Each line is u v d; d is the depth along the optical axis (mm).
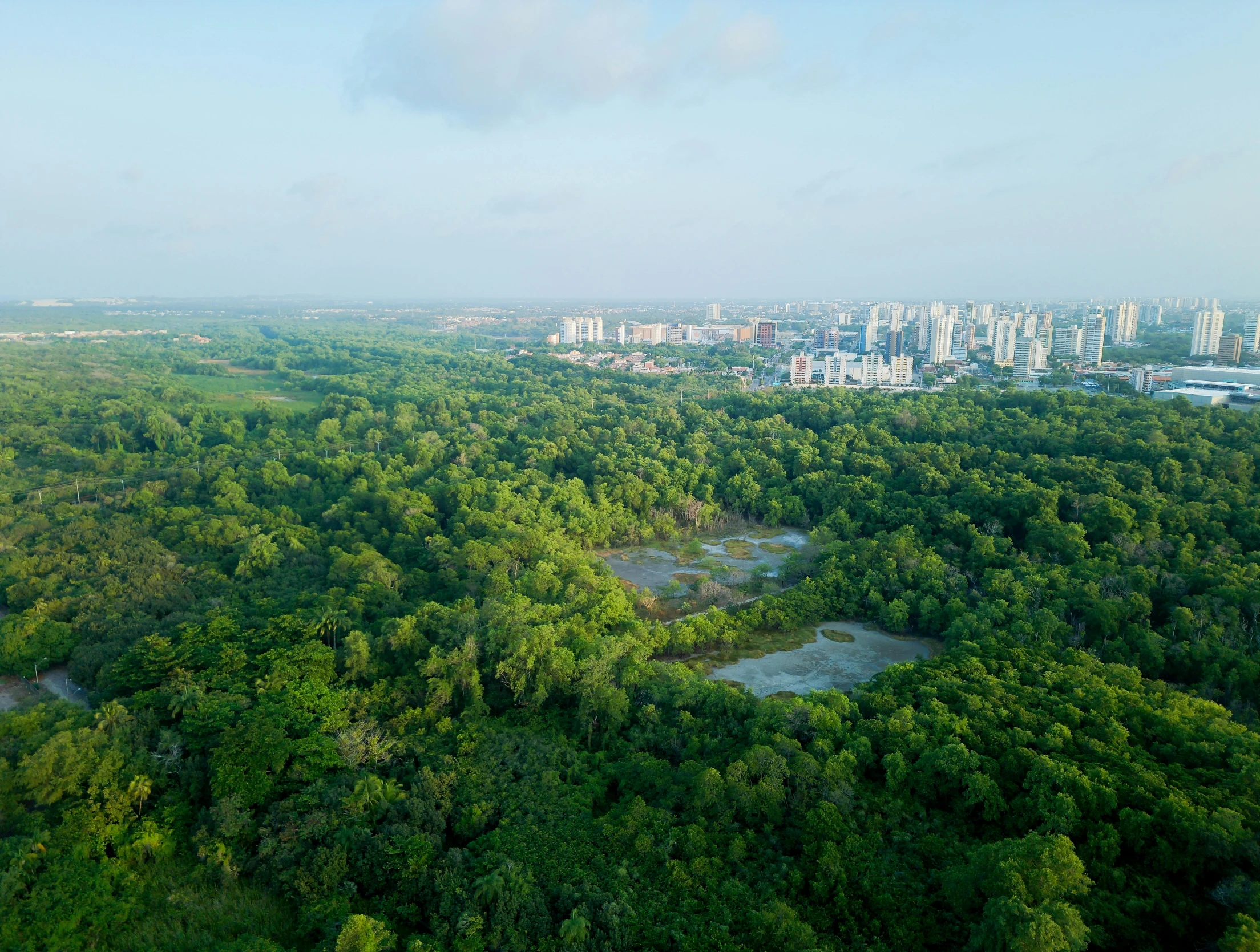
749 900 66000
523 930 63719
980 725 83312
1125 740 80562
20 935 61844
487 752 84625
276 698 87062
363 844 71250
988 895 62719
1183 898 63781
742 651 117188
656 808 76375
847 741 83688
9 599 115750
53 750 74562
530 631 98062
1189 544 121562
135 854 71188
